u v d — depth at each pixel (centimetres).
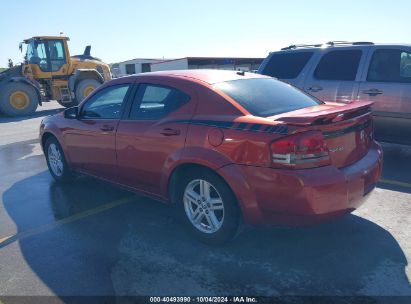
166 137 358
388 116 581
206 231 349
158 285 291
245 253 334
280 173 288
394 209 417
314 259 321
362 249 334
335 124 303
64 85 1738
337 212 300
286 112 337
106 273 310
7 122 1392
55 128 520
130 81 423
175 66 3869
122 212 438
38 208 459
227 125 320
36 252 349
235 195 313
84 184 550
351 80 614
